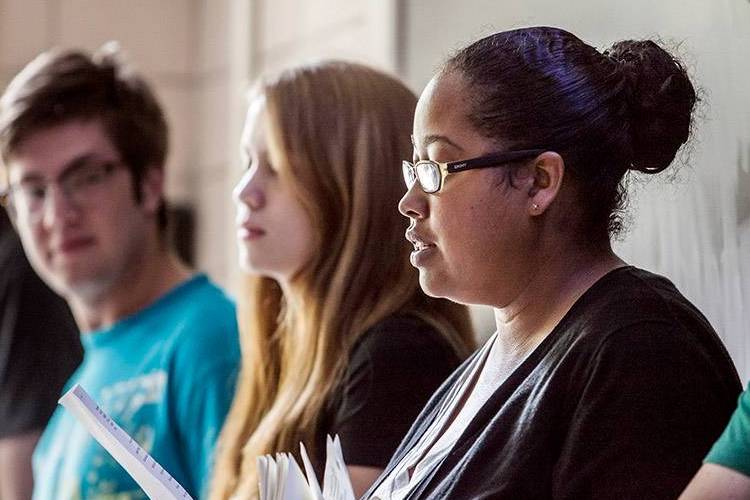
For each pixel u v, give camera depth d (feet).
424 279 10.03
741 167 13.87
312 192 13.57
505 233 9.66
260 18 30.63
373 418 12.55
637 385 8.82
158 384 16.22
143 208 18.04
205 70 32.89
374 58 24.93
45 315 19.70
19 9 32.60
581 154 9.63
